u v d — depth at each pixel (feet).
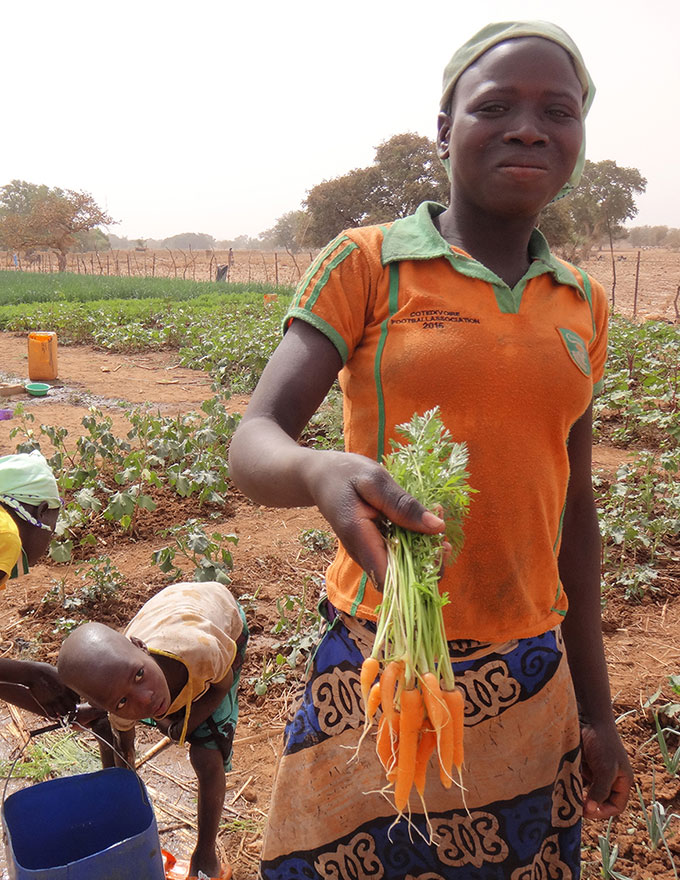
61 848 8.42
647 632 16.16
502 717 5.70
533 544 5.65
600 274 176.14
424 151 164.14
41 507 10.27
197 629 9.02
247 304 81.46
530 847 5.88
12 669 9.37
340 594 5.74
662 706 12.85
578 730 6.24
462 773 5.69
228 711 9.72
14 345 57.06
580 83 5.72
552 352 5.51
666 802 11.11
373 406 5.51
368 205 166.09
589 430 6.59
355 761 5.62
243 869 10.05
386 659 4.46
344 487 4.19
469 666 5.63
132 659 7.88
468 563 5.49
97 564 16.87
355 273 5.49
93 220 202.28
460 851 5.74
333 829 5.73
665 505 22.16
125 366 47.96
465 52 5.59
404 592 4.25
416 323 5.37
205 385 42.16
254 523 21.35
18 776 11.37
